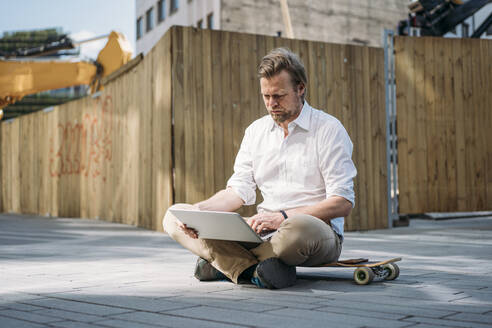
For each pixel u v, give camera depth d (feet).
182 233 8.15
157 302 6.47
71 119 34.01
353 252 13.01
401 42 22.88
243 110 20.56
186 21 68.54
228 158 20.27
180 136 19.69
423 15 34.47
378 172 22.21
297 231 7.20
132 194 25.55
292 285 7.75
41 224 27.07
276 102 7.73
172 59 19.70
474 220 27.96
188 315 5.66
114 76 27.71
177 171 19.60
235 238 7.36
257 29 56.29
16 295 7.07
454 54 23.24
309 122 8.07
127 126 26.18
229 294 7.06
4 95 35.35
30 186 40.50
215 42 20.30
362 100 22.13
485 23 36.32
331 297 6.76
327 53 21.67
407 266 10.20
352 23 60.49
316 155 8.04
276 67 7.66
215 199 8.48
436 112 23.02
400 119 22.75
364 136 22.03
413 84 22.90
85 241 17.17
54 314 5.77
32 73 35.27
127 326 5.15
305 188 8.11
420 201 22.79
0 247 15.20
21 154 41.93
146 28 83.87
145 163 23.39
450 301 6.42
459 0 34.06
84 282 8.31
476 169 23.20
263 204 8.40
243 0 56.13
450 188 22.97
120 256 12.66
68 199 34.65
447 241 16.15
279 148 8.25
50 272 9.64
